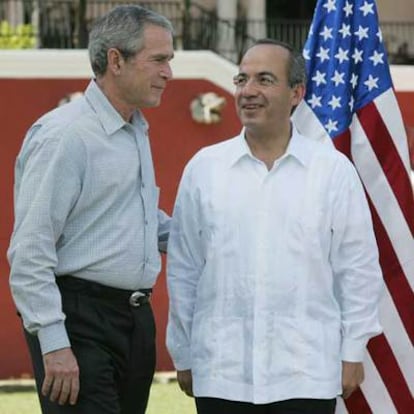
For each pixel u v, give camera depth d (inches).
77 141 569.3
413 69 1266.0
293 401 576.4
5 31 1407.5
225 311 582.9
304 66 592.4
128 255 579.2
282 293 577.3
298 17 2096.5
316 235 579.2
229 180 588.7
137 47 573.6
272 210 581.6
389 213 666.2
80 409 574.6
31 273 559.8
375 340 660.7
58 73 1175.6
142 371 598.5
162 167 1199.6
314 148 591.5
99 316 579.5
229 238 582.9
